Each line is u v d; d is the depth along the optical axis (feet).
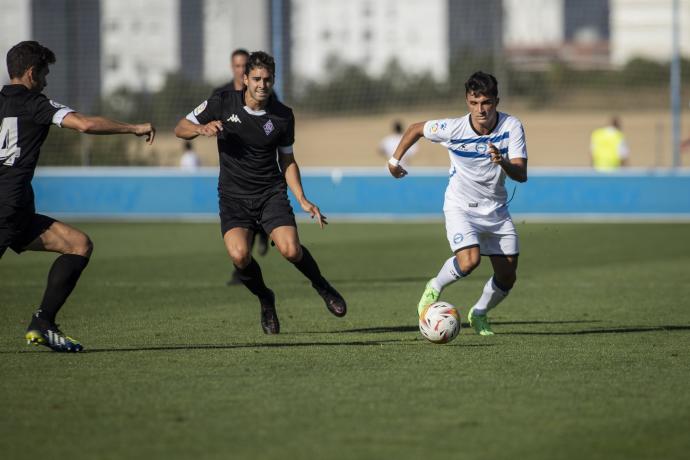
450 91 363.97
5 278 134.51
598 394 63.93
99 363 73.92
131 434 54.24
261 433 54.39
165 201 235.61
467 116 84.28
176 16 300.40
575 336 88.79
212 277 137.08
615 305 111.24
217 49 302.86
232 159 84.02
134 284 128.98
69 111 70.18
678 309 107.86
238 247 83.10
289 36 290.56
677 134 232.94
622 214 228.84
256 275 86.22
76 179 235.61
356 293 121.49
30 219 73.72
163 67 296.71
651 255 164.76
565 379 68.54
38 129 70.85
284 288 126.41
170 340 85.92
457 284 132.77
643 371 71.56
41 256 163.84
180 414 58.49
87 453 50.80
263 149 83.35
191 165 243.19
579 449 51.65
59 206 236.22
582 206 228.84
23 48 70.95
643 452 51.24
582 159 343.46
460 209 86.84
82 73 278.46
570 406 60.64
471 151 83.97
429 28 454.81
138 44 294.05
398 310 107.04
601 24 374.02
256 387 65.57
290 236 82.94
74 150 248.93
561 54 386.93
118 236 197.88
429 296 89.61
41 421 56.90
